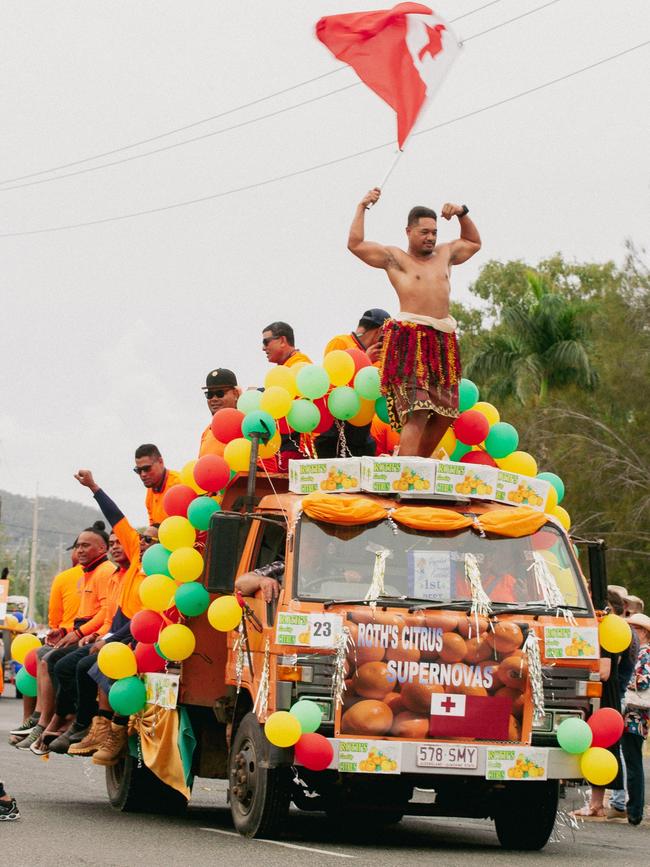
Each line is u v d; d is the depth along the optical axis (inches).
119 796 566.9
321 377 510.6
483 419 519.5
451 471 468.8
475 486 471.5
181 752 509.0
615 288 1477.6
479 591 448.5
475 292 2844.5
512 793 474.9
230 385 574.2
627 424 1459.2
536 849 481.1
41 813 534.3
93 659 576.7
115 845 434.0
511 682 445.1
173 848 428.1
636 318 1456.7
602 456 1424.7
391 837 506.0
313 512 453.4
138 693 539.8
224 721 500.7
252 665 465.1
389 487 465.7
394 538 456.8
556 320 1907.0
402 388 501.0
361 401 523.5
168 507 522.0
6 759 823.1
